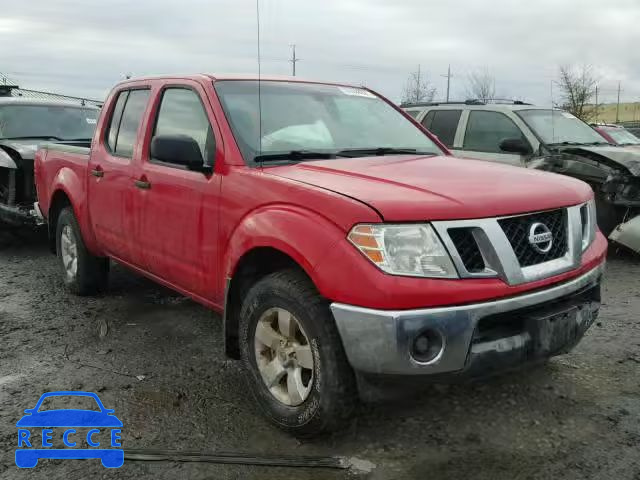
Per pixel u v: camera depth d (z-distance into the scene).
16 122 8.81
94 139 5.10
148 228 4.22
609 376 3.83
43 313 5.21
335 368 2.85
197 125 3.95
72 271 5.66
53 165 5.77
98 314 5.18
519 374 3.84
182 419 3.36
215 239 3.56
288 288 3.00
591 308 3.23
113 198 4.66
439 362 2.67
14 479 2.81
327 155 3.78
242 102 3.91
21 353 4.32
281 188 3.15
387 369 2.67
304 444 3.09
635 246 6.77
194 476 2.82
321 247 2.82
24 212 7.33
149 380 3.87
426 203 2.77
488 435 3.15
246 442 3.12
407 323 2.61
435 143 4.60
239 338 3.40
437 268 2.69
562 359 4.09
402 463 2.91
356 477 2.80
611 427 3.20
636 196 6.95
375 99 4.77
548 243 3.01
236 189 3.41
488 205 2.84
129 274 6.46
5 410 3.46
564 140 7.98
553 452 2.98
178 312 5.22
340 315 2.74
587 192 3.49
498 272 2.77
